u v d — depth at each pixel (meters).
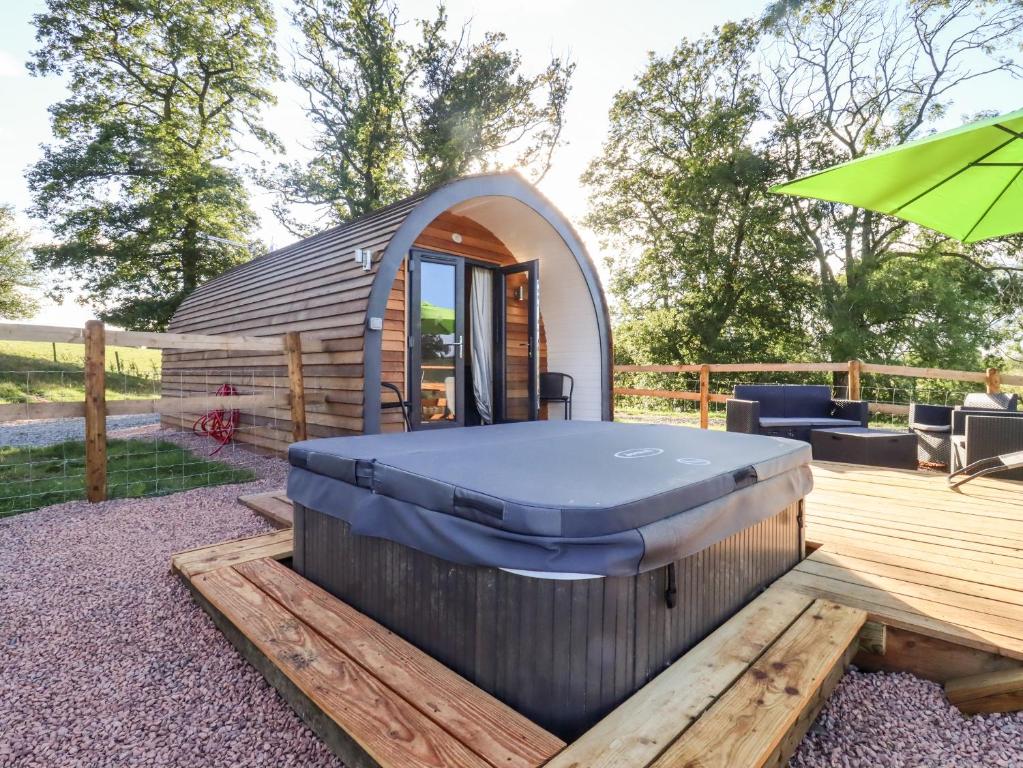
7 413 3.27
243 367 6.18
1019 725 1.41
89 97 14.33
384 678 1.36
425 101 16.31
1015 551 2.24
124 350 16.36
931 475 3.80
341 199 16.78
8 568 2.47
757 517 1.78
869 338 12.23
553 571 1.20
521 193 5.45
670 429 2.84
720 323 14.45
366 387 4.27
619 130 15.55
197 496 3.74
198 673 1.69
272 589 1.92
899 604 1.73
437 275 5.61
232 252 15.20
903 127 12.38
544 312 6.81
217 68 15.45
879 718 1.47
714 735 1.09
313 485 1.99
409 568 1.58
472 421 6.39
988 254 12.27
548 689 1.23
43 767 1.30
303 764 1.30
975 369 11.89
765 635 1.51
